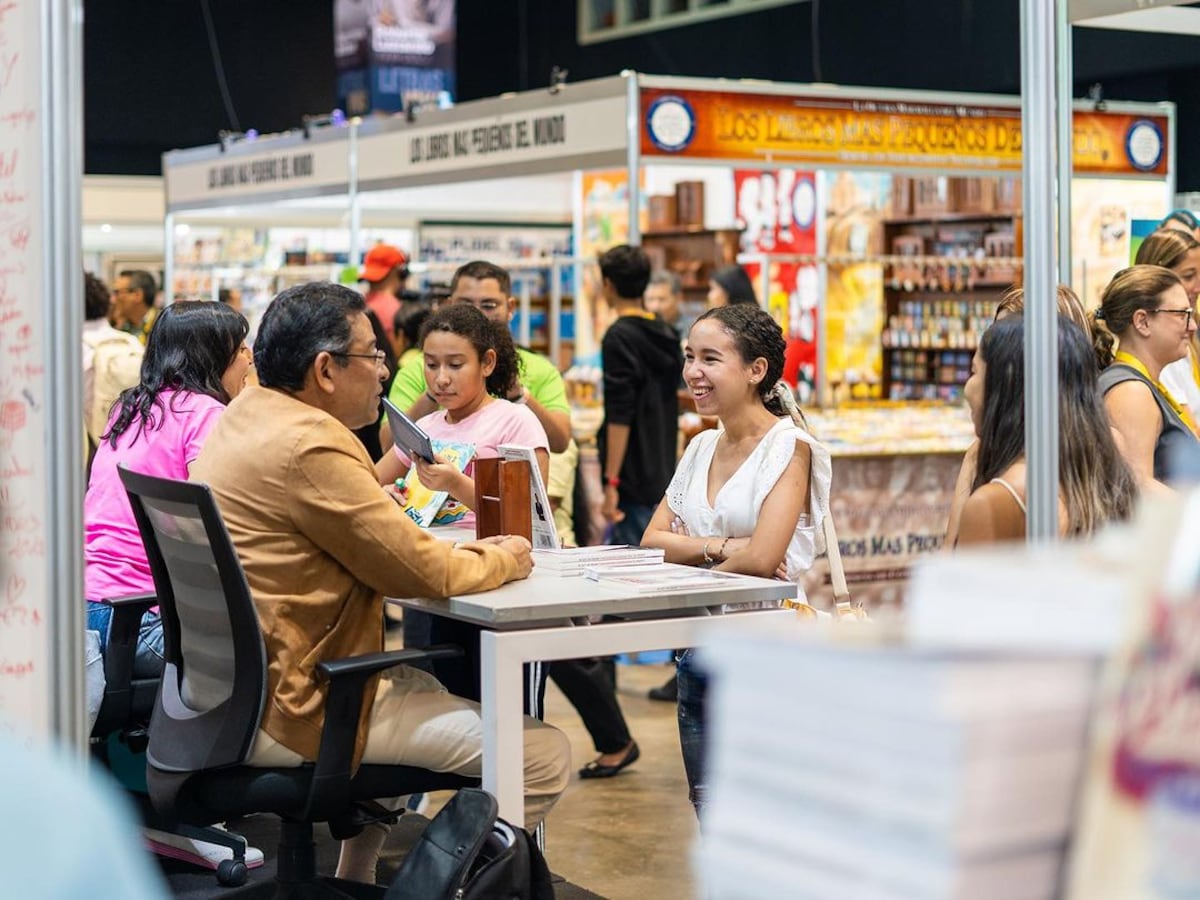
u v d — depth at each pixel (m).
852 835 0.92
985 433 2.51
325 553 2.79
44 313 2.15
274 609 2.77
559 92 6.67
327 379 2.90
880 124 6.91
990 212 8.86
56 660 2.16
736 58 14.30
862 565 6.81
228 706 2.76
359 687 2.75
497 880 2.58
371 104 13.41
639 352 5.68
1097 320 3.71
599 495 6.84
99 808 0.77
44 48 2.14
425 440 3.23
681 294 8.48
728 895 0.99
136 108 15.58
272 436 2.79
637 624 2.73
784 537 3.06
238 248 10.84
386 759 2.85
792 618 2.88
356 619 2.84
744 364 3.19
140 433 3.71
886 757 0.90
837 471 6.73
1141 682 0.90
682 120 6.32
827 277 8.48
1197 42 7.00
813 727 0.94
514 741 2.66
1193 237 4.27
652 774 4.97
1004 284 8.63
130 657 3.58
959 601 0.97
